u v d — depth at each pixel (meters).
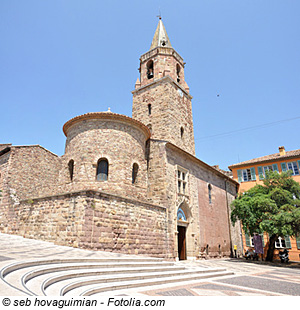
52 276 6.36
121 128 18.42
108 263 9.04
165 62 27.91
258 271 15.45
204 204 24.94
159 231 17.06
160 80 26.47
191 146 28.19
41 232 13.98
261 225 21.48
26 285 5.24
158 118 25.39
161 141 20.33
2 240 13.05
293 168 32.94
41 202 14.85
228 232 29.28
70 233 12.22
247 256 26.61
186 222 21.30
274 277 12.63
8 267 5.72
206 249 23.23
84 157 17.14
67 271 7.30
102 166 17.36
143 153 19.92
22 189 21.45
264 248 30.94
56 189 18.23
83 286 6.53
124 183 17.19
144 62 29.22
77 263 8.26
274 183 25.95
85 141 17.61
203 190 25.47
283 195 23.33
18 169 21.64
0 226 18.91
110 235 13.02
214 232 25.70
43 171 23.64
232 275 12.92
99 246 12.29
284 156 33.53
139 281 7.99
